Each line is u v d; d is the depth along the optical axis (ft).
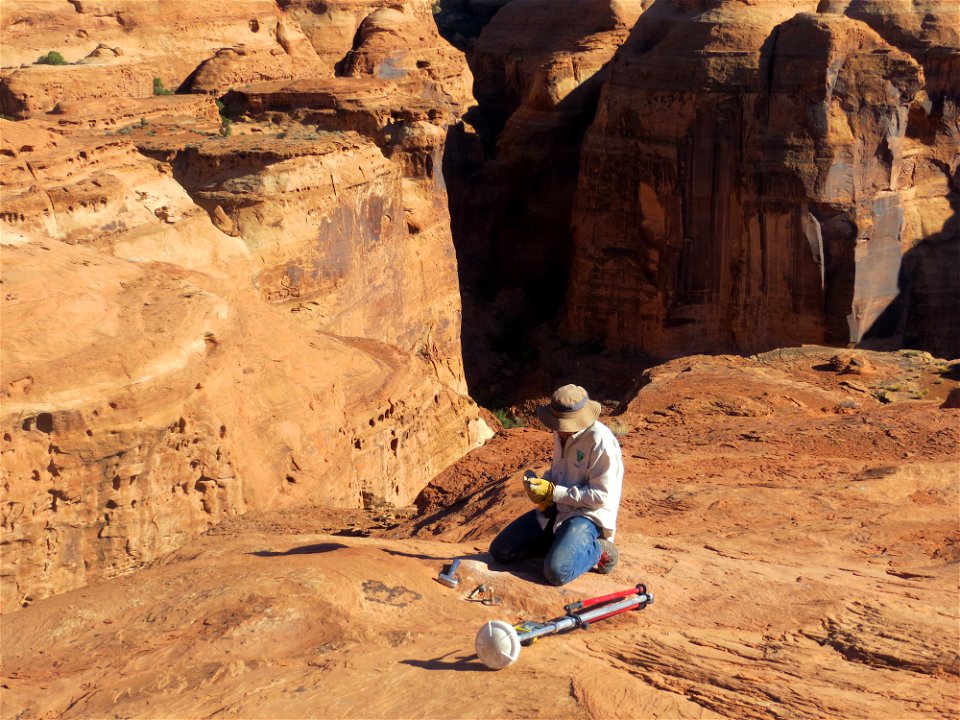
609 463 21.81
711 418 52.65
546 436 45.21
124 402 39.22
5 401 35.91
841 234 142.20
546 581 22.04
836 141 141.08
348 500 54.39
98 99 117.60
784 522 28.35
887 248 145.59
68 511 37.60
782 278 147.43
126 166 85.25
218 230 89.97
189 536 41.83
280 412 49.19
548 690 17.10
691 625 20.51
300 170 99.81
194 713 16.63
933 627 19.76
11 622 21.45
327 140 108.88
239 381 47.03
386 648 19.13
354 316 108.27
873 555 25.31
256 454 46.03
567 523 21.91
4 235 48.19
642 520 28.76
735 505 29.68
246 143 104.68
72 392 37.73
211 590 21.54
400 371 65.46
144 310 45.32
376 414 59.62
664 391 56.85
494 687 17.25
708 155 149.07
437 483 40.55
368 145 112.16
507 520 29.35
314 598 20.75
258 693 17.28
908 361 69.77
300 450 49.26
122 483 38.99
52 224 73.61
